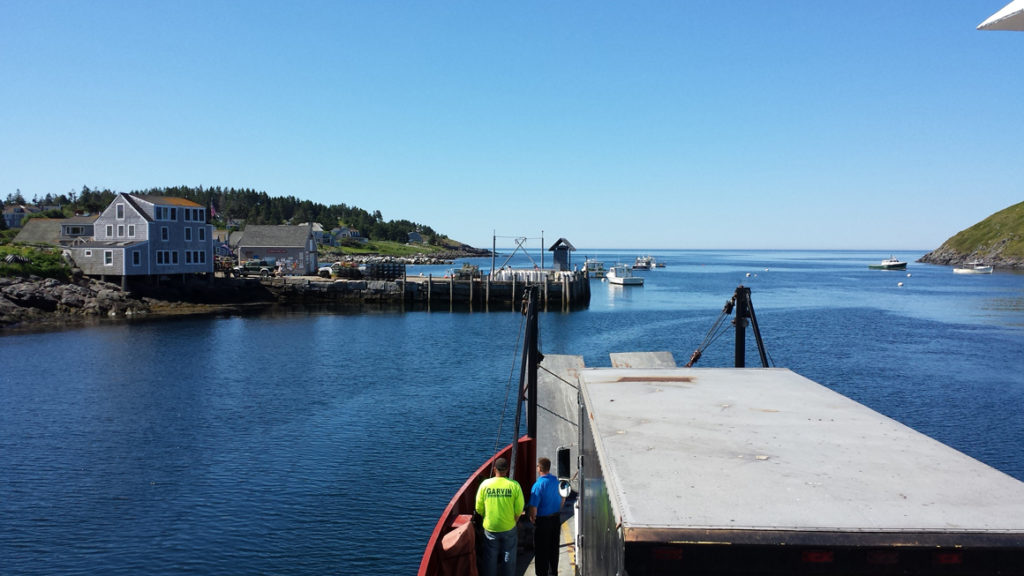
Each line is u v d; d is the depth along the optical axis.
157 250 69.94
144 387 34.00
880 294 104.94
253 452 23.78
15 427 26.61
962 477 4.15
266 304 76.81
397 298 80.06
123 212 69.31
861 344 50.62
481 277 84.00
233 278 79.19
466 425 27.36
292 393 32.97
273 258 101.62
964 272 171.62
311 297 80.06
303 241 102.94
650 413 5.89
